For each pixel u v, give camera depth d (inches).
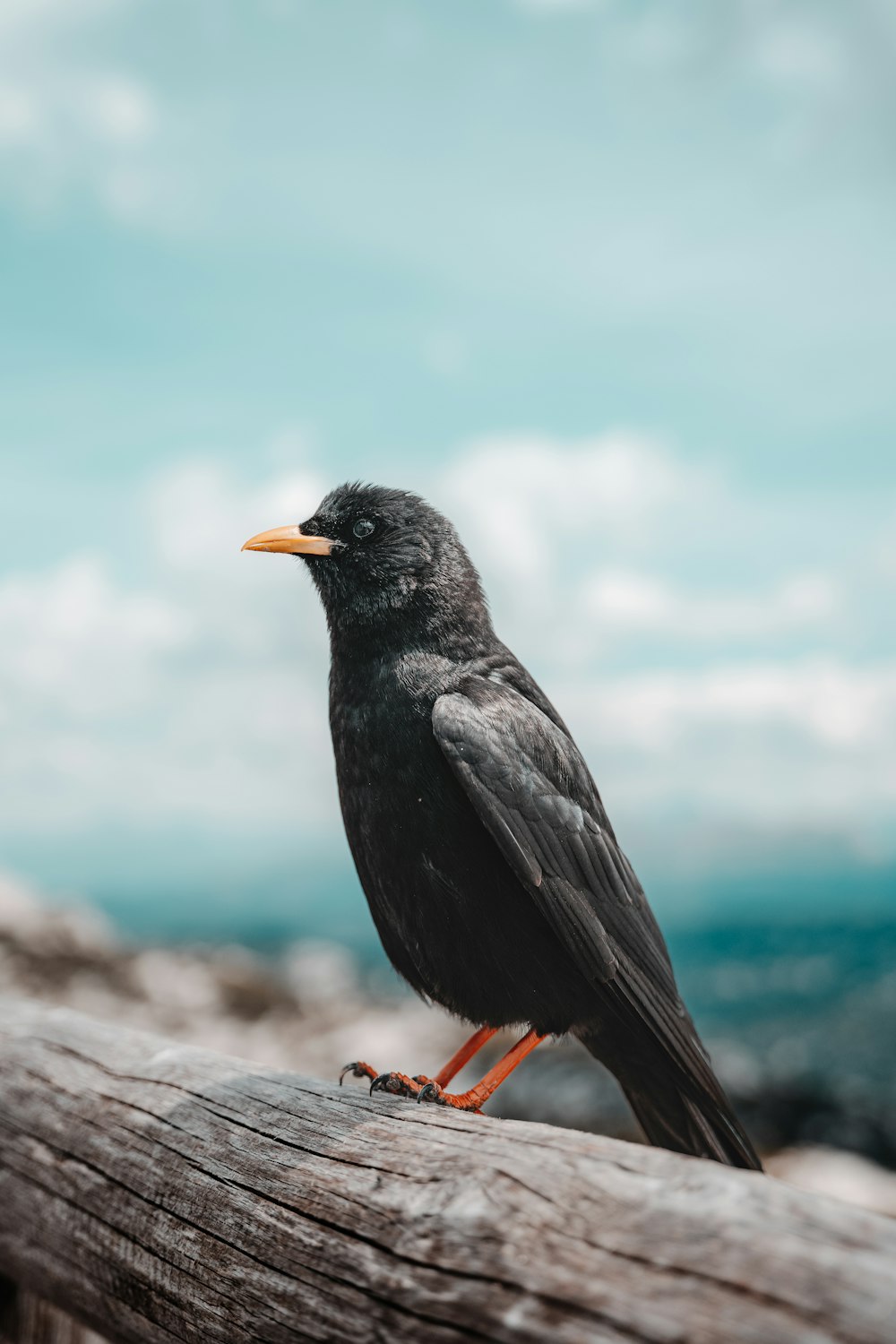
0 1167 40.7
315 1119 36.8
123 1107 39.1
